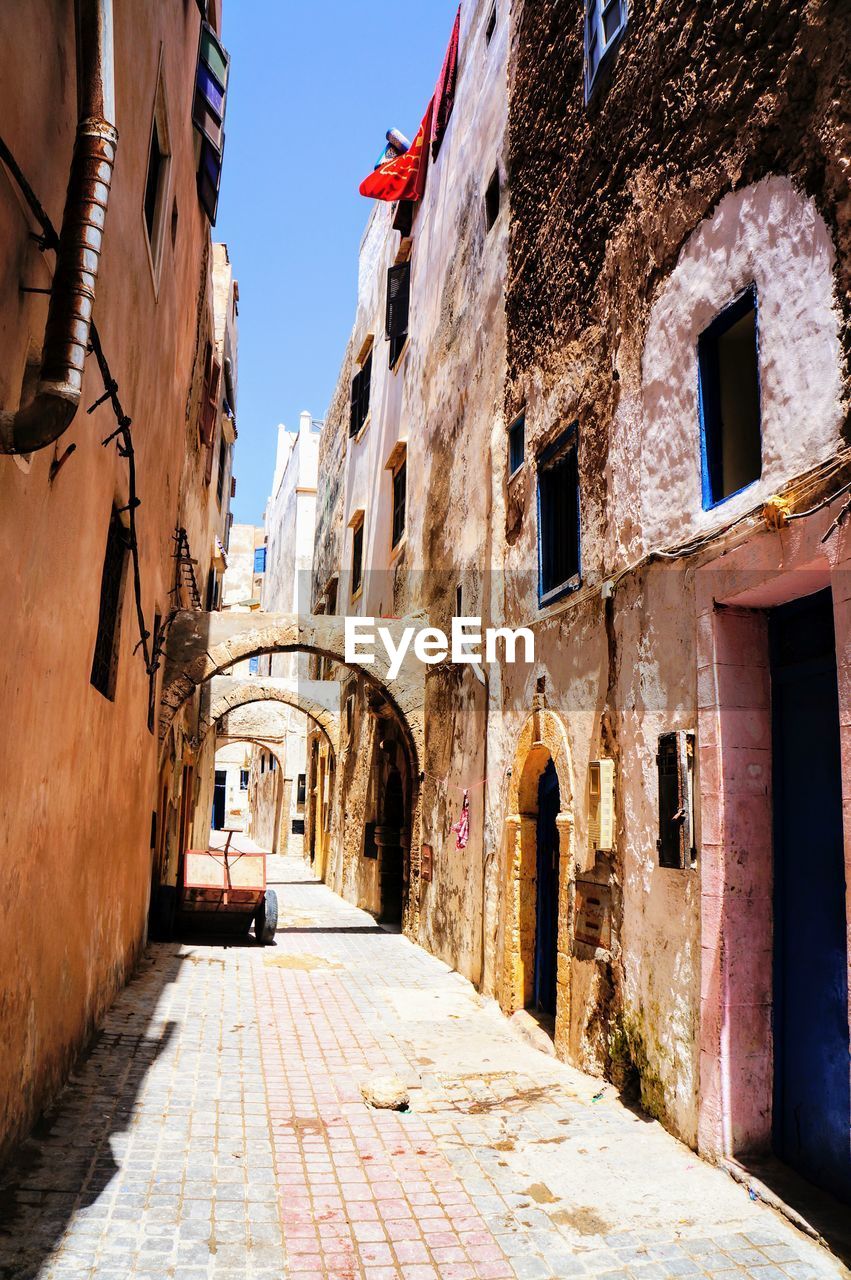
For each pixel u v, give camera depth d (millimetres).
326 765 25047
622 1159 5141
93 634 6043
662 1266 3998
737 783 5152
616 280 7109
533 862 8930
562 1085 6535
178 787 16266
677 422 5977
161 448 9539
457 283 12883
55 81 4238
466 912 10812
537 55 9633
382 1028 8312
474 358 11703
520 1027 8266
